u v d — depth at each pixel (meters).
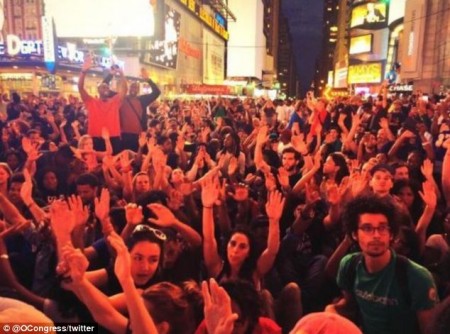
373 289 3.01
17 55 26.89
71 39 26.36
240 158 8.73
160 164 6.51
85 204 5.25
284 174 5.92
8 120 13.09
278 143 10.61
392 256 3.00
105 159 6.71
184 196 5.57
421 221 4.44
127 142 9.43
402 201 5.30
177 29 54.81
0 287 3.84
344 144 9.48
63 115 13.86
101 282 3.61
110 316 2.76
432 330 1.77
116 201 5.45
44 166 7.06
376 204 3.00
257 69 107.38
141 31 25.78
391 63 78.62
